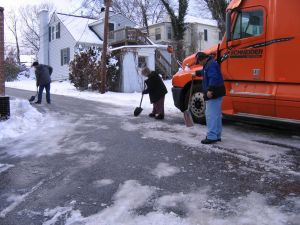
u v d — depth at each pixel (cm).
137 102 1162
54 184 408
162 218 320
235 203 348
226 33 629
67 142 595
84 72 1711
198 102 713
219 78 554
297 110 549
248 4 602
